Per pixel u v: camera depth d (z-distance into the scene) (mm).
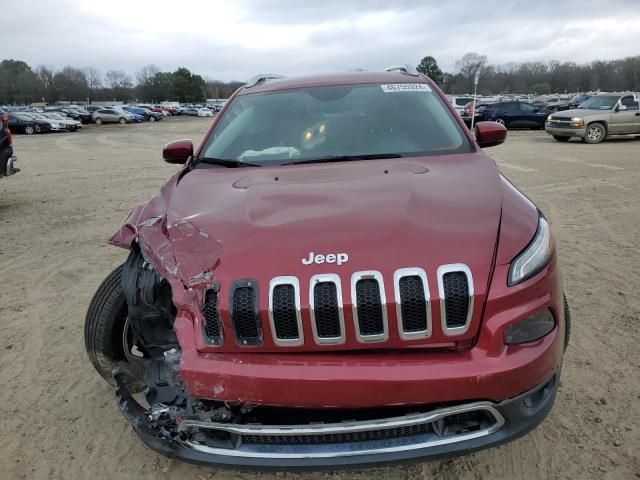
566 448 2488
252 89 3770
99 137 27344
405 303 1872
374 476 2398
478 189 2410
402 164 2809
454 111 3395
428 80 3729
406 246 1983
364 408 1910
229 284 1958
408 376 1833
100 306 2621
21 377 3264
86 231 6621
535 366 1927
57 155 16906
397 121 3256
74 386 3162
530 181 9148
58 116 35031
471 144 3098
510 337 1948
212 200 2504
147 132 31375
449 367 1854
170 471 2488
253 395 1904
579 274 4547
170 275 2109
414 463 1942
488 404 1894
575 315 3758
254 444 1999
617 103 16109
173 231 2244
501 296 1907
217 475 2455
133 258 2455
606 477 2311
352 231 2072
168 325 2396
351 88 3566
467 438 1944
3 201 8695
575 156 12625
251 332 1927
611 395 2842
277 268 1959
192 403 2072
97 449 2639
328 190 2443
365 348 1906
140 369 2750
